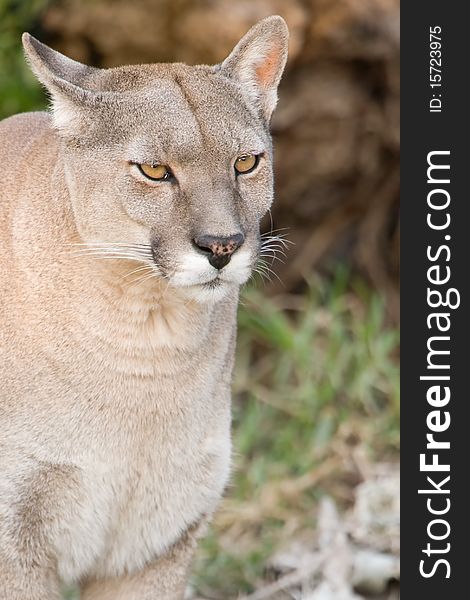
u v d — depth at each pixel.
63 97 7.71
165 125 7.57
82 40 13.52
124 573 8.70
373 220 14.73
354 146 14.18
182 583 8.86
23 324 7.93
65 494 8.05
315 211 14.54
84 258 7.84
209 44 13.12
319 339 14.13
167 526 8.52
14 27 13.34
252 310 13.65
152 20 13.20
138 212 7.61
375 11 13.51
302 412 13.02
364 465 12.54
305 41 13.55
